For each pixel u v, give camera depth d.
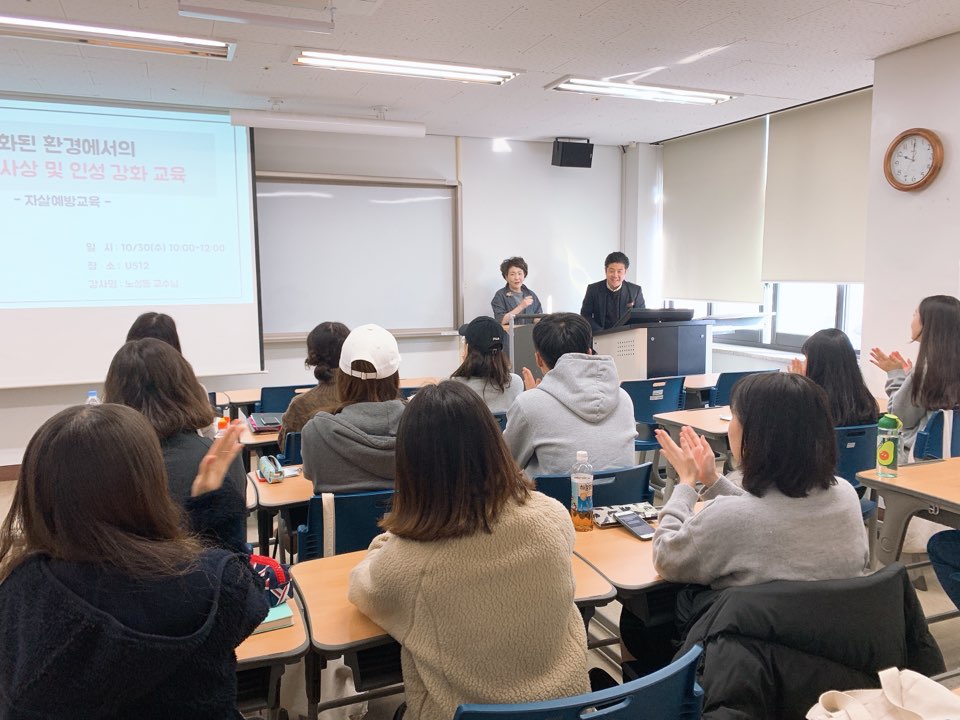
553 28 3.46
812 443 1.42
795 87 4.62
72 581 0.87
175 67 4.07
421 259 6.13
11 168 4.70
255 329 5.47
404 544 1.19
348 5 3.10
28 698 0.82
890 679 1.10
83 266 4.95
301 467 2.63
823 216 5.19
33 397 5.00
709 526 1.47
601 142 6.57
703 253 6.34
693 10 3.26
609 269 5.74
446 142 6.12
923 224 3.85
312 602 1.52
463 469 1.16
